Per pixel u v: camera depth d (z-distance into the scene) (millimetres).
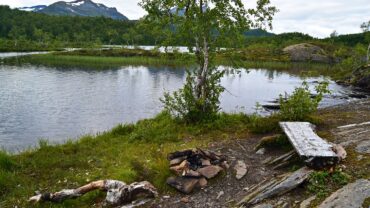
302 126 12156
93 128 22266
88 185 9141
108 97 35562
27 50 134625
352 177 8008
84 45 154375
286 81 55438
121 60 96000
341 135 12031
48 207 8609
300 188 8094
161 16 17500
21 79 49406
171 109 18047
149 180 9820
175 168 9836
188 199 8633
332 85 47812
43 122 23859
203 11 16797
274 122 14367
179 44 17891
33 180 10430
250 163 10766
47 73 58812
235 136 14367
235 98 36094
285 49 124125
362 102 26969
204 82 17375
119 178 9898
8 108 28672
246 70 18734
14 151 17000
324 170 8547
